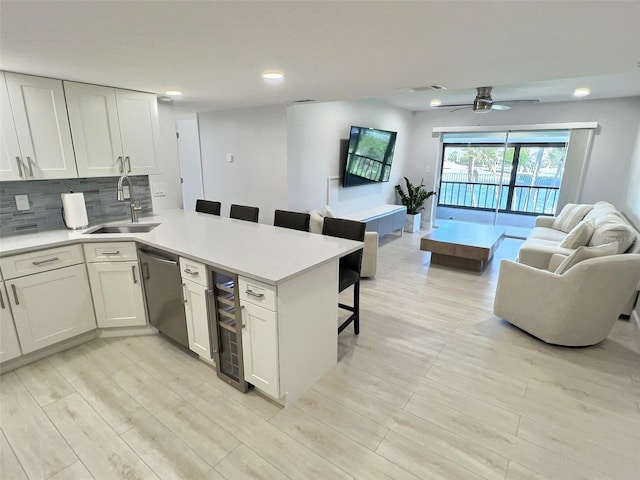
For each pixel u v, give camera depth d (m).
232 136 5.15
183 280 2.33
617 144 5.37
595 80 3.98
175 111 5.09
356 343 2.79
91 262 2.64
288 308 1.94
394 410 2.06
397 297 3.71
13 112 2.43
